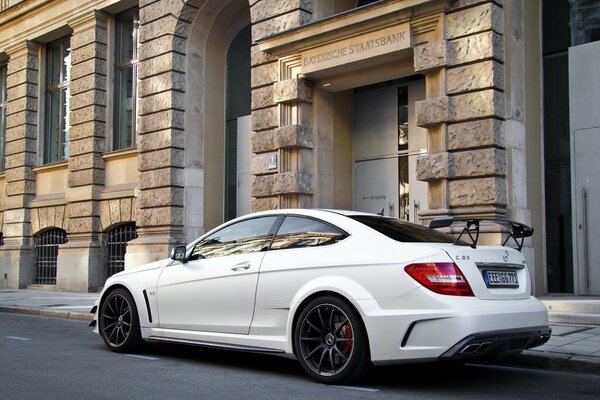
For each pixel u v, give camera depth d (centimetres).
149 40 1636
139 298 738
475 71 1041
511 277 580
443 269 531
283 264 620
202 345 677
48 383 583
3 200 2198
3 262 2078
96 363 692
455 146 1056
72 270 1809
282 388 561
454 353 513
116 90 1862
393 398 524
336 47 1211
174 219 1552
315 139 1300
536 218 1095
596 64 1073
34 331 1014
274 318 617
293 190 1267
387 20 1128
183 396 529
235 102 1666
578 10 1120
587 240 1063
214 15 1620
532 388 573
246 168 1614
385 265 553
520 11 1101
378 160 1330
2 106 2327
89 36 1848
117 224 1766
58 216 1956
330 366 577
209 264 686
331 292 577
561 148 1120
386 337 538
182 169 1578
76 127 1862
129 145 1819
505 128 1044
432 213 1063
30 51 2098
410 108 1284
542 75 1149
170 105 1570
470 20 1052
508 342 542
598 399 530
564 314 897
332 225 620
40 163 2083
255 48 1370
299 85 1283
